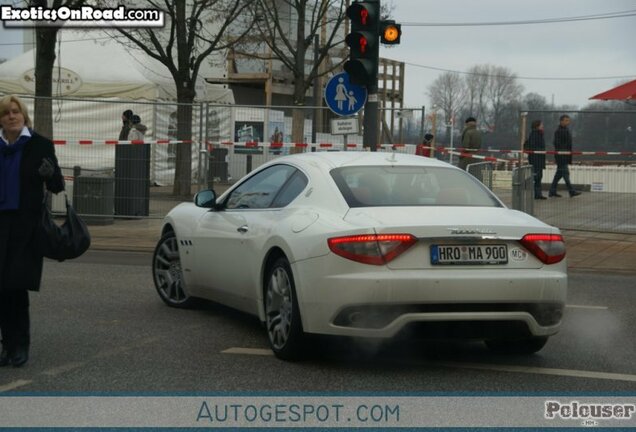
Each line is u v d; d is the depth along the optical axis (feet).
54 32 60.54
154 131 80.84
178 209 31.07
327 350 24.61
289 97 127.65
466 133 71.41
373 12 48.24
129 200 58.85
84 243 22.54
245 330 27.14
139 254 46.06
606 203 59.31
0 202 21.62
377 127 49.03
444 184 24.32
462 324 21.39
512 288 21.36
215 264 27.58
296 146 59.36
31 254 21.71
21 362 22.29
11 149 21.79
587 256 47.32
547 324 22.18
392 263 21.02
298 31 88.58
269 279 23.98
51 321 28.12
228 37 88.99
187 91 75.25
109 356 23.54
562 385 21.25
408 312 20.94
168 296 30.89
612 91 53.36
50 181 22.03
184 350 24.34
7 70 88.38
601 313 31.40
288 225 23.29
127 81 84.69
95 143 58.44
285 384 20.97
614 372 22.59
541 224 22.66
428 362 23.50
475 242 21.52
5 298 22.22
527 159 63.26
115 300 32.09
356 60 48.16
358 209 22.43
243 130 60.80
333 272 21.22
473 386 21.06
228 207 28.07
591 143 61.52
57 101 68.18
